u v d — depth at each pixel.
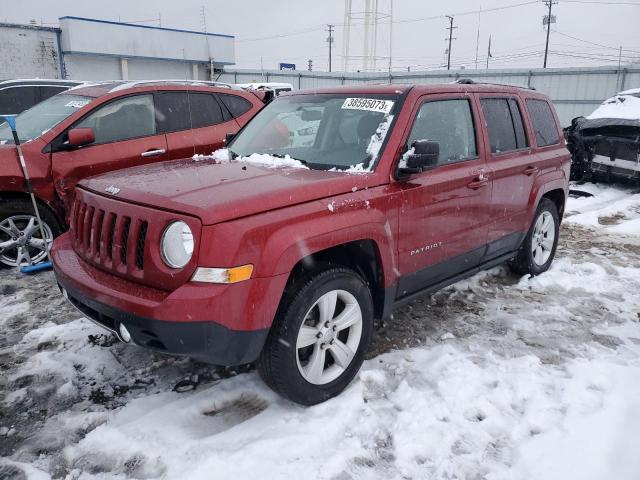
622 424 2.73
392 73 30.09
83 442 2.61
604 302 4.49
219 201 2.54
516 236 4.52
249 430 2.70
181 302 2.38
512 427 2.77
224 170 3.21
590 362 3.42
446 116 3.72
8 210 4.84
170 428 2.71
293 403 2.96
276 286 2.55
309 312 2.77
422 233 3.39
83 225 3.01
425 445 2.61
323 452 2.56
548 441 2.63
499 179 4.06
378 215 3.02
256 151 3.83
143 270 2.59
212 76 34.88
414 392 3.04
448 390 3.06
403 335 3.82
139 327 2.49
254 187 2.75
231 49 35.97
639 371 3.29
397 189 3.18
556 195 5.23
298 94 4.21
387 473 2.45
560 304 4.45
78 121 5.20
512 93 4.54
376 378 3.20
